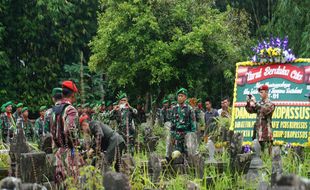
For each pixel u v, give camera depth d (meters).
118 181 4.88
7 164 10.02
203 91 27.06
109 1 24.73
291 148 12.05
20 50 31.36
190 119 12.27
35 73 31.47
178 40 23.84
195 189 7.85
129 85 25.20
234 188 8.93
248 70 14.81
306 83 14.02
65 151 8.38
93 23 33.28
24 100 30.78
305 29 28.14
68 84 8.64
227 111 17.03
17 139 8.83
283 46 14.41
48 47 31.95
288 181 3.39
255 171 9.52
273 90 14.36
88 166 7.42
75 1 32.41
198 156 9.13
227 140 12.96
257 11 35.50
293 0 28.88
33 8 30.86
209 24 24.03
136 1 23.89
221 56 24.64
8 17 30.75
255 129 13.11
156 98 25.44
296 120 13.92
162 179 8.47
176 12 24.20
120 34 24.12
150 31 24.05
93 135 9.38
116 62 24.41
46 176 8.20
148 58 23.89
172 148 12.29
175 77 24.59
